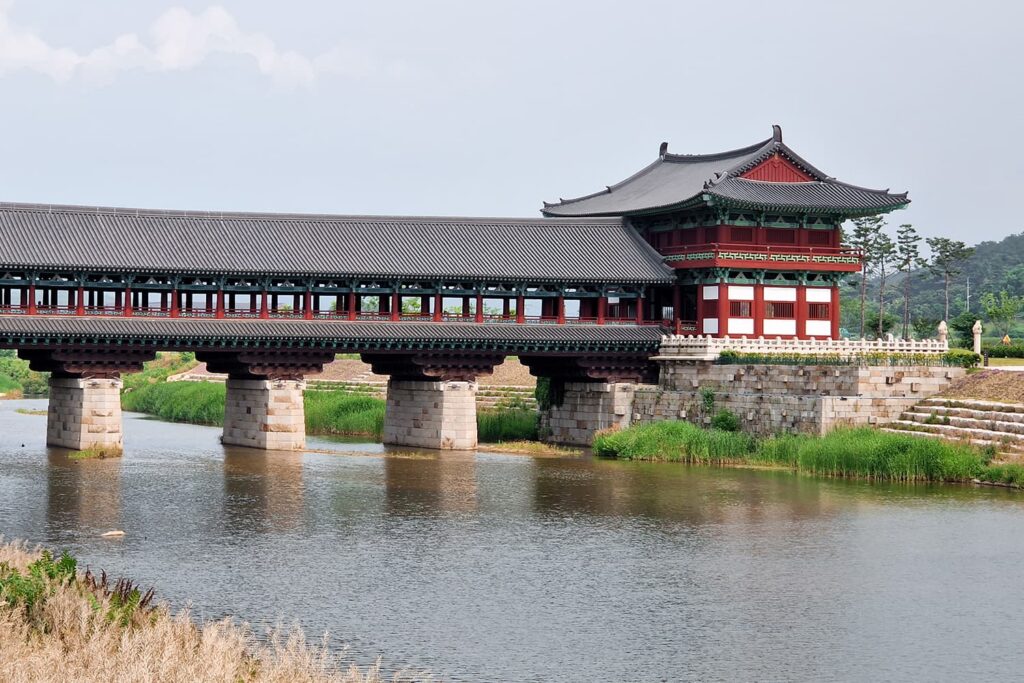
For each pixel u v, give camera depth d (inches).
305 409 6072.8
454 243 5196.9
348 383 6786.4
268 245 4886.8
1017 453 3937.0
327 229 5093.5
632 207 5679.1
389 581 2632.9
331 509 3454.7
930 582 2714.1
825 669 2145.7
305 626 2289.6
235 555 2834.6
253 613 2358.5
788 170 5506.9
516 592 2573.8
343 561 2802.7
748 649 2239.2
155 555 2817.4
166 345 4552.2
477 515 3405.5
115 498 3543.3
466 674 2064.5
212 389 6579.7
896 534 3176.7
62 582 2031.3
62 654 1786.4
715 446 4571.9
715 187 5255.9
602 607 2479.1
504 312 5378.9
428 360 4928.6
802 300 5388.8
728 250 5177.2
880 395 4429.1
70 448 4606.3
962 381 4493.1
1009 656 2230.6
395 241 5113.2
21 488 3681.1
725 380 4881.9
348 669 2047.2
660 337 5191.9
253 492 3708.2
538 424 5546.3
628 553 2950.3
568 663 2137.1
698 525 3289.9
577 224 5502.0
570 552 2952.8
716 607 2500.0
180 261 4640.8
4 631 1815.9
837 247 5452.8
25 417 6314.0
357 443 5191.9
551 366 5388.8
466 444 4950.8
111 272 4532.5
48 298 4913.9
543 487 3907.5
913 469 4010.8
